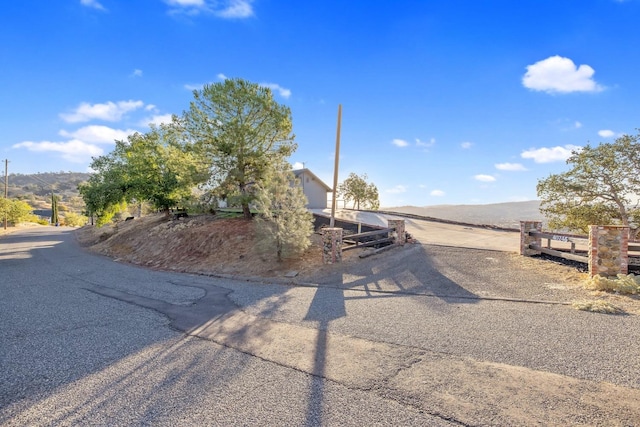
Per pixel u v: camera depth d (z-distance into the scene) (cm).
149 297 827
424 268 963
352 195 3916
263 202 1179
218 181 1709
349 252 1199
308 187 3484
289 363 422
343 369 401
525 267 921
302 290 852
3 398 356
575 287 732
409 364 408
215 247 1462
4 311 726
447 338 485
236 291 868
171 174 2277
